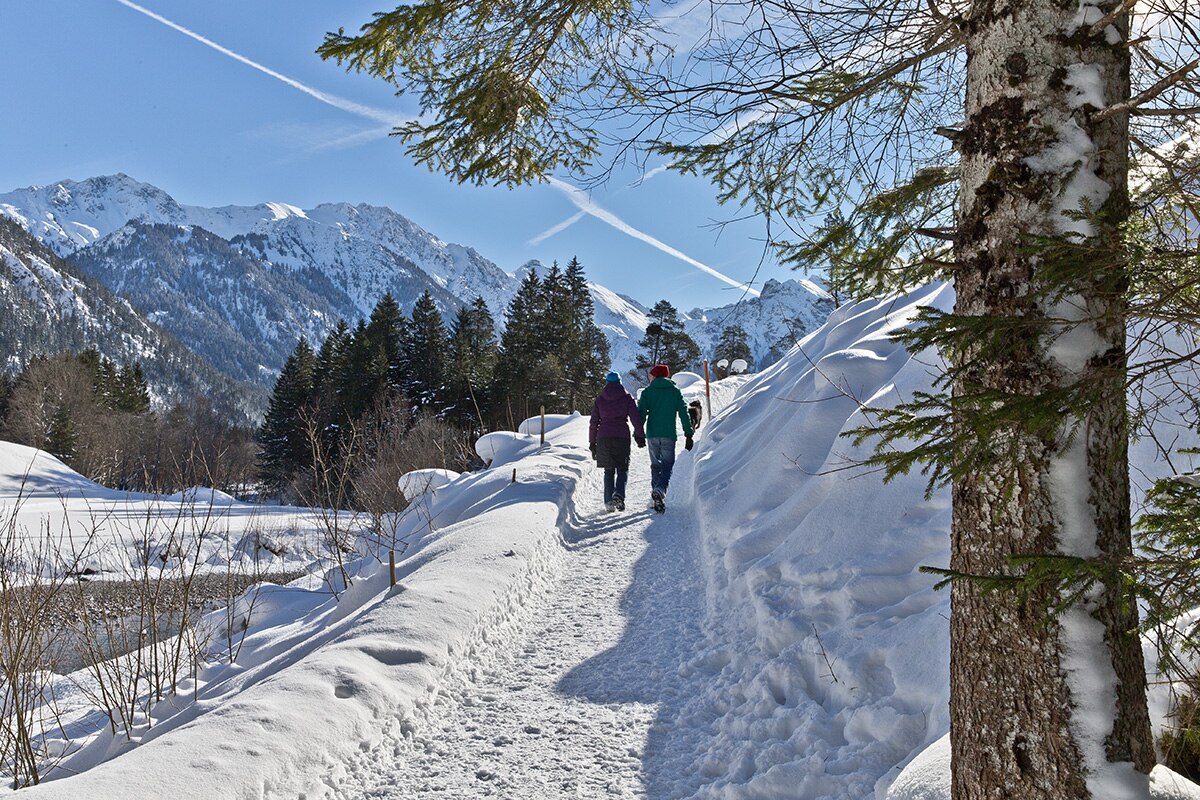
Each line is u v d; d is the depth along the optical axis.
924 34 3.06
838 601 4.63
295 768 3.28
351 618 5.25
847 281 3.36
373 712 3.87
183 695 5.26
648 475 12.73
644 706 4.46
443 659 4.59
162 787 2.92
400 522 10.12
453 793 3.50
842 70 3.28
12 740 4.55
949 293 7.57
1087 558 1.98
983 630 2.18
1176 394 3.56
